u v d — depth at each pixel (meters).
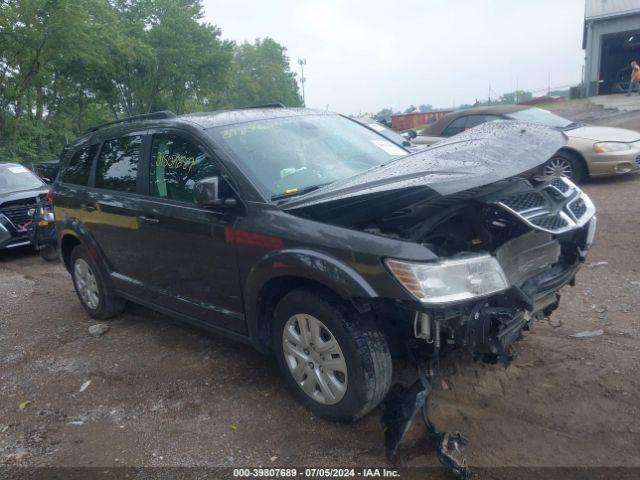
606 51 30.89
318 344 3.20
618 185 8.98
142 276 4.57
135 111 33.25
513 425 3.17
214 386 3.90
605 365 3.70
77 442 3.38
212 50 34.09
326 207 3.09
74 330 5.25
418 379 3.00
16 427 3.61
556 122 9.94
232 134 3.86
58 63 22.64
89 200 4.89
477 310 2.86
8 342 5.11
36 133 22.52
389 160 4.23
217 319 3.90
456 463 2.72
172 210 3.95
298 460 3.04
